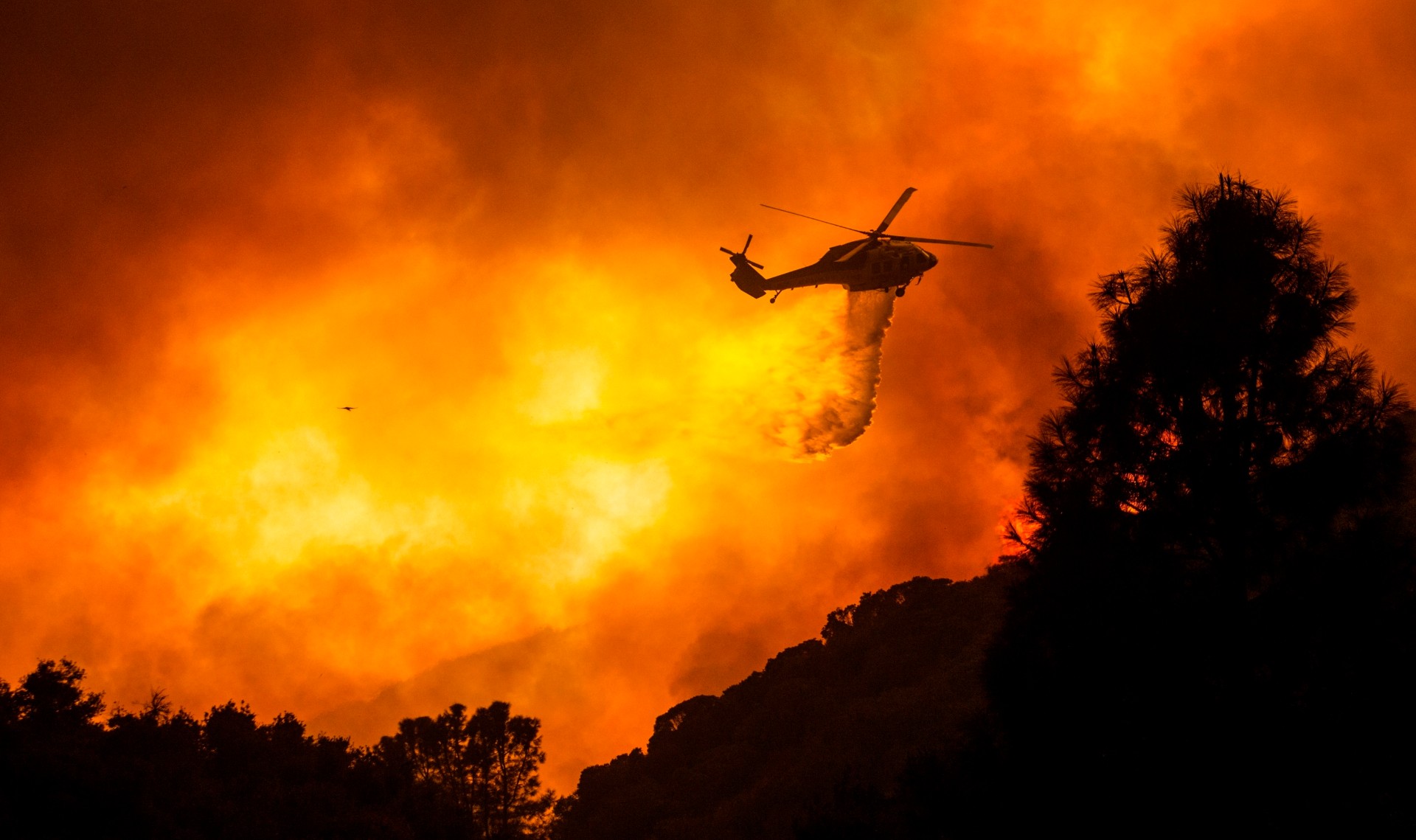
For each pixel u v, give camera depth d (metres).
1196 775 13.02
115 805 22.55
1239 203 15.79
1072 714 13.87
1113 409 15.23
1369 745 12.44
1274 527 14.02
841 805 17.59
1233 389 14.73
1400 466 13.60
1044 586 14.68
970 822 14.28
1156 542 14.42
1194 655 13.51
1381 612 12.87
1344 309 14.77
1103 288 16.38
